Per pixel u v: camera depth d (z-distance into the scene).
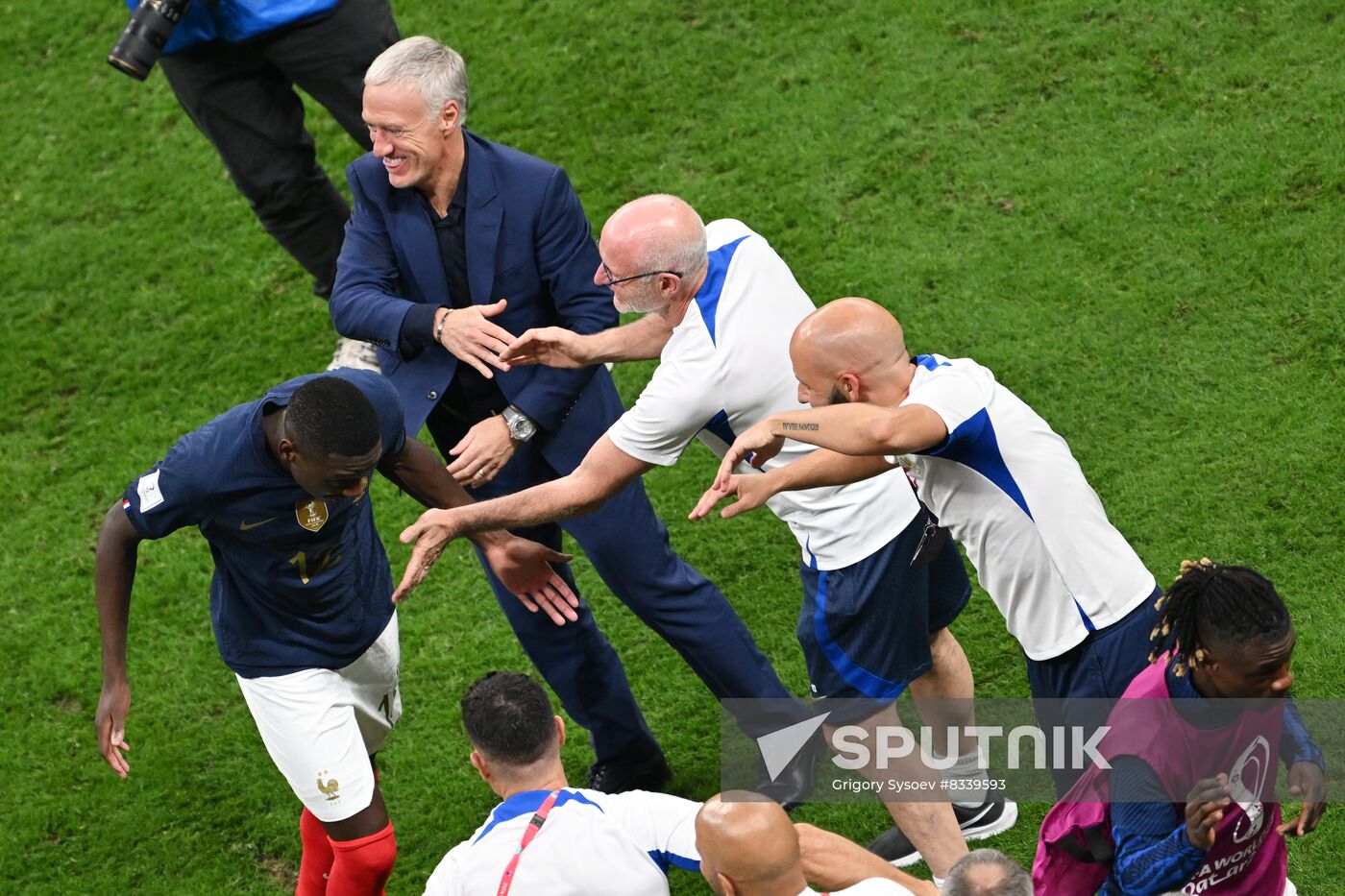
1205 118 21.66
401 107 14.03
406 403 14.91
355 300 14.84
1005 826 15.32
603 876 10.39
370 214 15.00
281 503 12.60
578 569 19.06
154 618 19.23
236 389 22.03
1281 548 16.89
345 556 13.43
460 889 10.60
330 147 25.03
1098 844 10.79
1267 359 18.78
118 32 27.83
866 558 13.95
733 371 13.07
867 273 21.09
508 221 14.72
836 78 23.80
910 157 22.44
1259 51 22.27
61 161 25.97
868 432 11.41
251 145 20.41
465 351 14.40
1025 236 20.98
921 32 24.02
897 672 14.44
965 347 19.86
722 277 13.29
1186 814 9.97
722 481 11.79
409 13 26.64
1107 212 20.91
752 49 24.58
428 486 14.07
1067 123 22.19
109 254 24.36
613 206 22.89
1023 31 23.55
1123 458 18.25
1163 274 20.02
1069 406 18.91
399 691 16.95
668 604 15.42
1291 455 17.72
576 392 14.98
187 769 17.52
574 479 13.49
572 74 24.97
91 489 21.06
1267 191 20.52
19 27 28.30
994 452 11.92
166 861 16.59
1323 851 14.29
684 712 17.31
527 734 10.94
